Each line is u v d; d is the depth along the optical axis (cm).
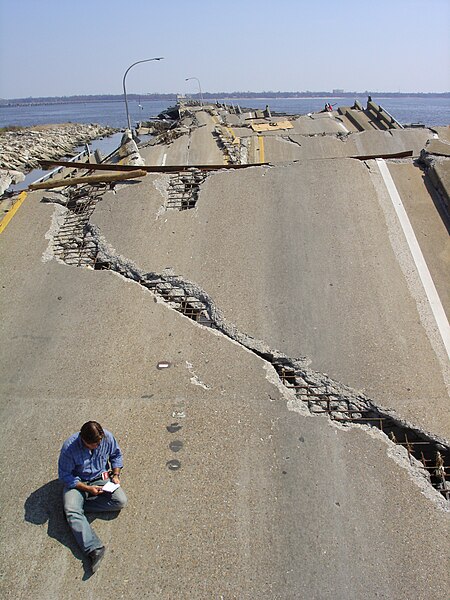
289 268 720
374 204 833
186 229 820
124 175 952
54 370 581
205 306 677
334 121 2208
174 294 699
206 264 741
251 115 2759
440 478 466
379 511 423
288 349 595
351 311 641
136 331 634
